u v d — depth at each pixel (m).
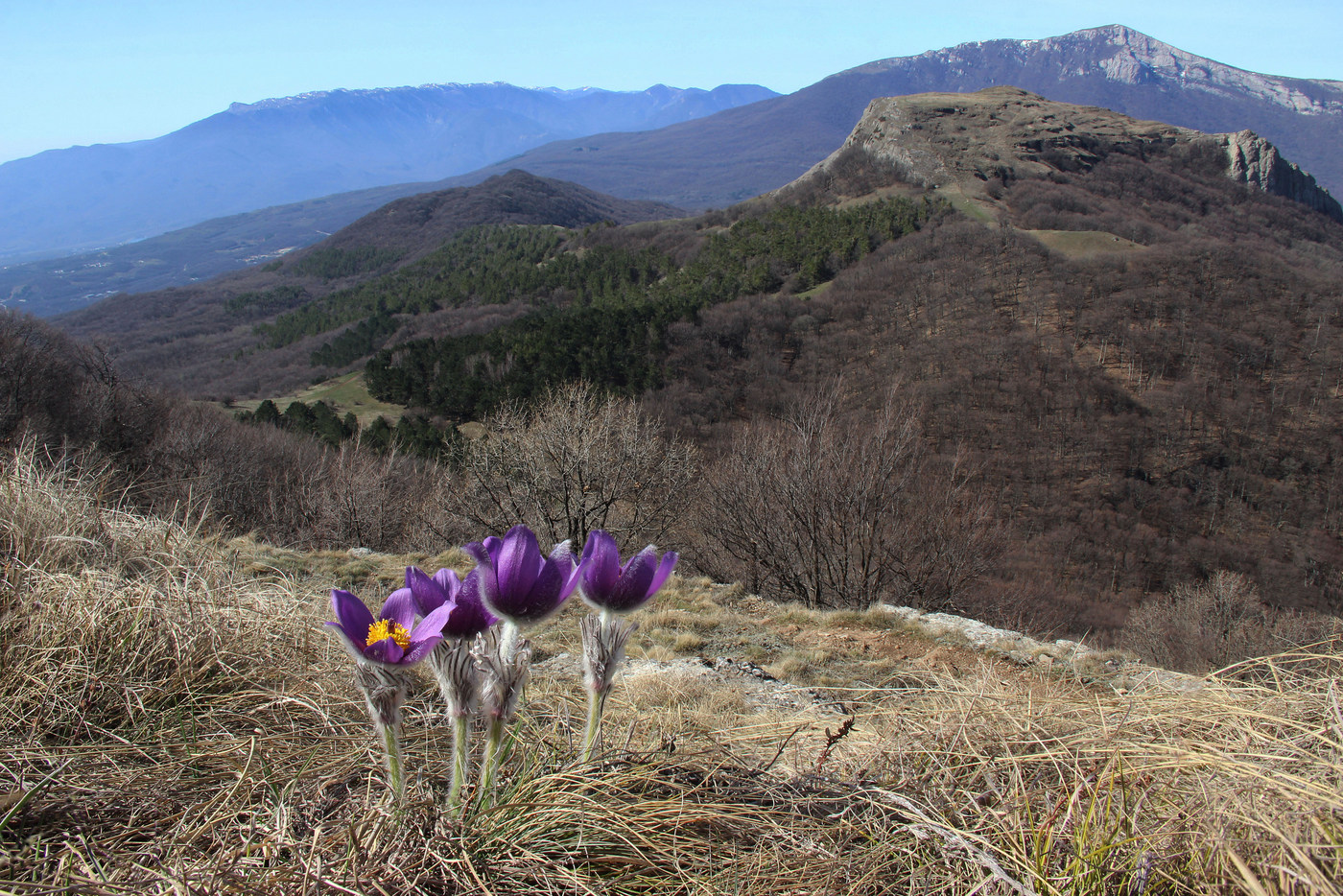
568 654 4.96
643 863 1.47
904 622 7.63
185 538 4.20
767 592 14.24
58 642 2.36
